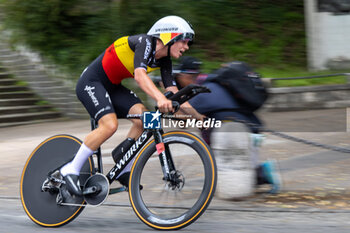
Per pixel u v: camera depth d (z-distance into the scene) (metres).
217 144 5.70
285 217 4.94
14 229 4.85
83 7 16.77
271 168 5.89
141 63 4.41
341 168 7.13
